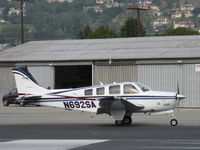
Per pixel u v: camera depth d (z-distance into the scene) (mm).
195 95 103500
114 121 75312
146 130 62062
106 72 113125
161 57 106375
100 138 55188
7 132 61625
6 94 121500
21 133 60500
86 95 69875
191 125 67875
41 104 72000
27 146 50219
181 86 104750
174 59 105250
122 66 111312
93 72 114562
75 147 49312
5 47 178875
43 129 64688
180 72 104938
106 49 120875
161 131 60719
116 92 68875
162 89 106750
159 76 107062
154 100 68062
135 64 109625
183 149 46875
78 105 70312
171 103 67938
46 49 129125
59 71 122188
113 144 50656
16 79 73188
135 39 127438
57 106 71375
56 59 117688
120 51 116875
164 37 125000
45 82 119375
